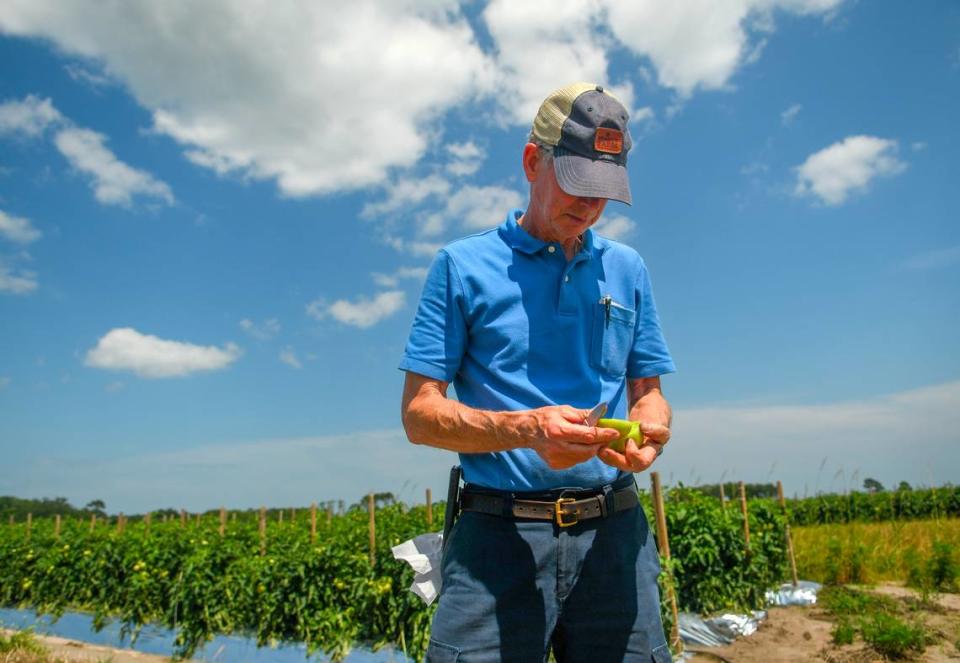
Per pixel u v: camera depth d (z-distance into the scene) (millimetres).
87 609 10539
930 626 6781
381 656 6895
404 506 9562
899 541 10469
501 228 1988
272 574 8031
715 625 7191
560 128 1787
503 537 1805
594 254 2021
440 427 1759
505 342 1876
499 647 1752
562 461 1532
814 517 16578
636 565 1885
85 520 18562
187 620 8438
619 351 2002
